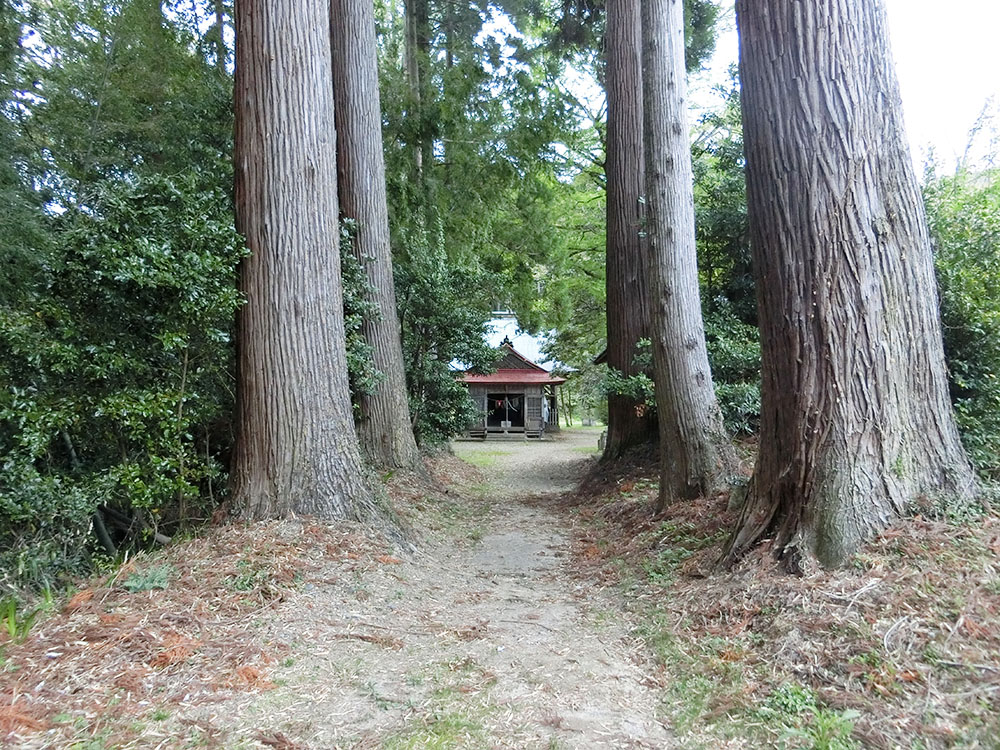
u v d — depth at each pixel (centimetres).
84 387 464
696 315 700
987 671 239
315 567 434
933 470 353
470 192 1544
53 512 404
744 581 364
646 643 349
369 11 968
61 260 456
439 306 1142
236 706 262
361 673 303
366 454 930
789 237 372
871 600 298
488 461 1781
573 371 3050
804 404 365
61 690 258
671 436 681
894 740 220
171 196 484
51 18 868
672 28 735
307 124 529
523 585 496
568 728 255
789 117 371
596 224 2258
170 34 939
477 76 1488
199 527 515
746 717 254
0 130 679
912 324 360
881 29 367
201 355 527
